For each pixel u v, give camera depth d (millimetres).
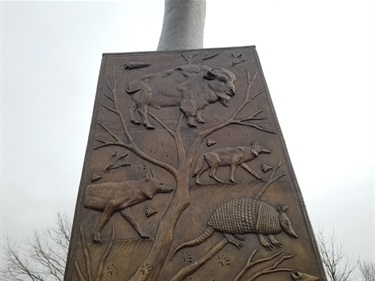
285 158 2496
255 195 2264
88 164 2475
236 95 2982
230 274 1886
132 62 3334
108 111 2869
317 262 1928
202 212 2174
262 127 2717
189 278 1880
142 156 2523
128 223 2141
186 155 2523
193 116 2801
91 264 1956
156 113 2852
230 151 2525
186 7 4023
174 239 2053
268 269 1900
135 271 1917
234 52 3426
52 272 8641
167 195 2281
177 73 3158
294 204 2213
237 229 2068
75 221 2154
